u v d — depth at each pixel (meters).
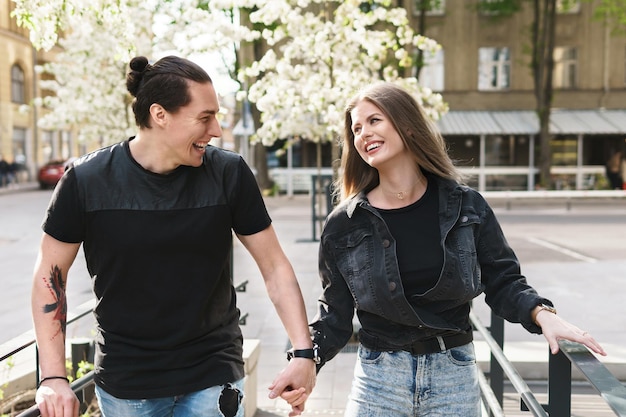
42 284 2.03
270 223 2.19
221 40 7.98
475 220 2.23
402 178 2.30
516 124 26.61
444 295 2.20
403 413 2.25
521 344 5.46
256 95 7.94
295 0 7.55
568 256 11.21
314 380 2.25
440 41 27.58
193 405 2.04
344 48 7.45
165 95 1.94
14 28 36.22
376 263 2.24
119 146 2.08
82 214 2.02
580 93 27.61
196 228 2.02
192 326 2.03
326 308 2.38
